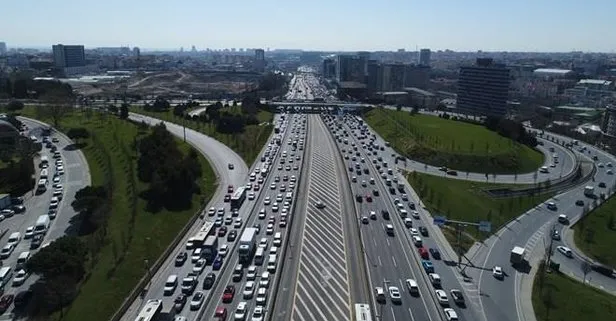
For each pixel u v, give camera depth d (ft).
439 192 630.33
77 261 366.22
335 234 492.13
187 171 568.82
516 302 366.43
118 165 650.02
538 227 532.32
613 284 414.21
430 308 356.18
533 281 400.47
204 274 399.85
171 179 551.18
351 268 417.28
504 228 525.34
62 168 647.56
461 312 350.64
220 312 337.31
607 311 352.08
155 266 404.16
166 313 332.80
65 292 337.72
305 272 407.23
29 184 583.99
